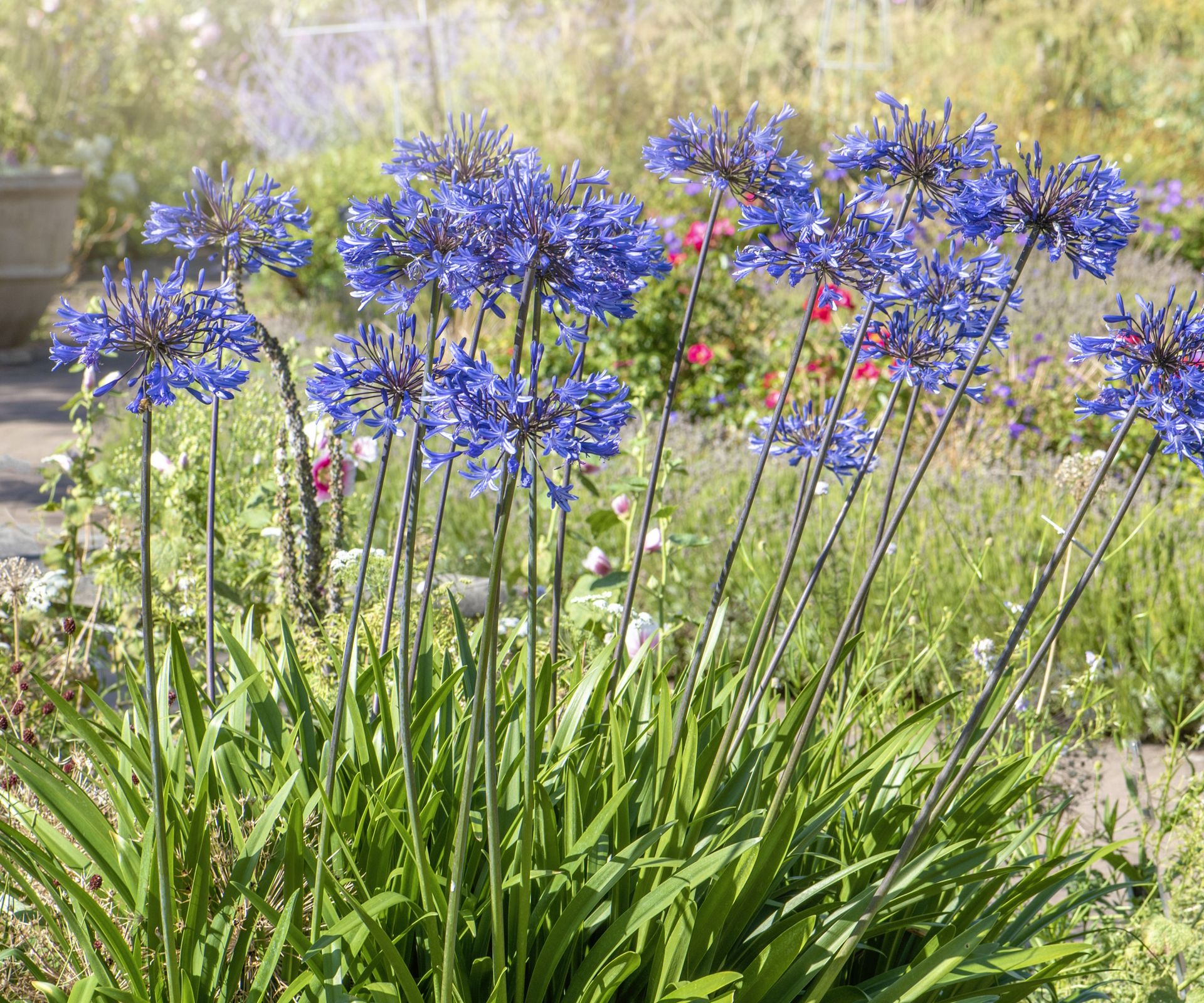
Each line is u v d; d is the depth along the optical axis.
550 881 1.82
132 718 2.31
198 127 15.52
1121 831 3.37
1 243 8.75
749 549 4.59
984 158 1.78
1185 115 17.36
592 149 12.51
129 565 3.47
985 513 5.23
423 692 2.20
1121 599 4.57
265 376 4.45
